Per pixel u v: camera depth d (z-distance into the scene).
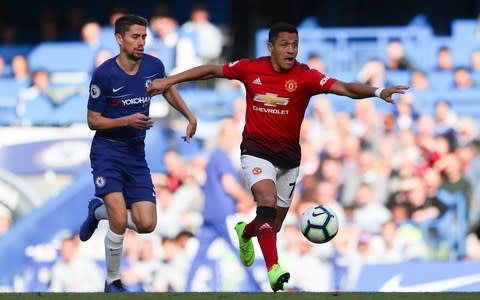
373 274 44.06
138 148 25.94
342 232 45.19
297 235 44.78
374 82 51.09
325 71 53.28
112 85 25.08
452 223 45.75
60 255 45.91
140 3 63.44
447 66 53.12
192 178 45.88
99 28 55.97
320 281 44.25
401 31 54.22
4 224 46.59
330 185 46.06
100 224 45.47
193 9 62.19
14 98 52.66
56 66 55.09
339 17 61.09
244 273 44.22
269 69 23.75
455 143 46.84
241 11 60.06
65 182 47.09
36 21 63.69
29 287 45.84
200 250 44.81
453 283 43.31
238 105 46.78
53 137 47.56
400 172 46.22
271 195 23.19
